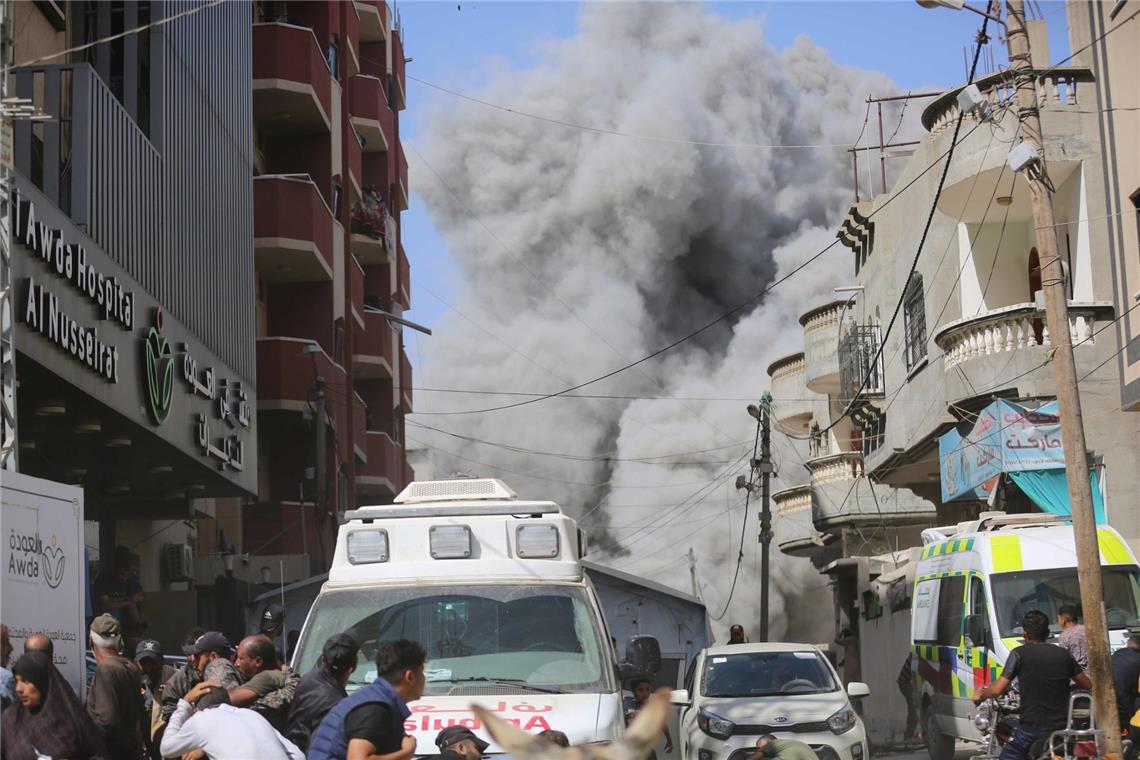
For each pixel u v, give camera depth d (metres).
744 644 15.90
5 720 7.15
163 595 23.50
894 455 27.95
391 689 6.61
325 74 32.47
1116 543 16.45
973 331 22.78
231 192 22.42
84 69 15.14
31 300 13.32
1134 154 21.05
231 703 8.37
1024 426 21.20
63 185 15.51
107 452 18.53
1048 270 14.67
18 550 8.62
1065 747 11.36
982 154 22.80
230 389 21.34
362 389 39.72
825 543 41.09
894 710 28.73
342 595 9.88
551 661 9.41
